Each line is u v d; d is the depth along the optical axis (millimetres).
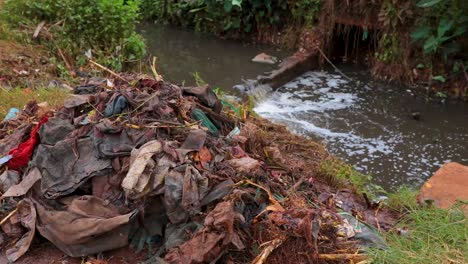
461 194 4164
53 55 7254
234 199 3281
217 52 9539
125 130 3562
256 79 8023
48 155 3543
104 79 4480
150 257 3293
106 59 7449
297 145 5250
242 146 4090
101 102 3889
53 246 3443
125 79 4414
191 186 3230
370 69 8758
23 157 3717
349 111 7301
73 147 3547
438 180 4367
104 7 7523
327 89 8055
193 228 3262
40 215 3385
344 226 3529
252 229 3303
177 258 3084
